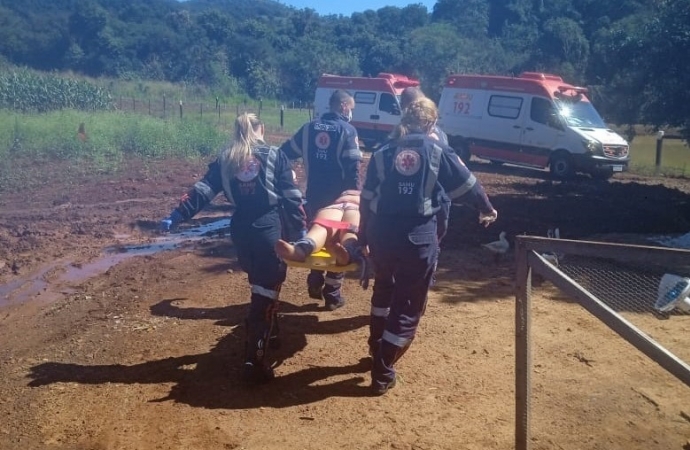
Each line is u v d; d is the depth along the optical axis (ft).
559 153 63.10
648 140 95.76
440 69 162.09
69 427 15.31
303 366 18.35
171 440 14.75
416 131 16.28
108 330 21.08
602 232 35.12
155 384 17.37
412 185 15.71
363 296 24.04
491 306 23.03
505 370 18.19
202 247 32.14
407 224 15.85
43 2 290.97
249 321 17.25
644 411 16.21
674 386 17.37
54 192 46.03
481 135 69.00
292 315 22.09
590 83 89.15
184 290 24.98
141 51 240.53
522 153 65.92
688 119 50.75
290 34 258.98
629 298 14.23
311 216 21.39
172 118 92.99
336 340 20.10
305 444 14.64
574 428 15.42
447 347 19.58
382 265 16.43
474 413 15.99
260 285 17.30
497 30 217.97
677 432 15.34
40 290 25.98
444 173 15.88
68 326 21.68
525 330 12.80
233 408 16.15
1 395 16.81
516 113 66.28
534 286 24.63
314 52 226.99
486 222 16.80
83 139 59.36
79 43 240.73
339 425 15.39
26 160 55.93
